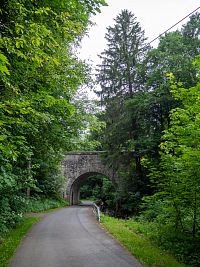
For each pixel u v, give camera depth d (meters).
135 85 27.06
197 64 8.30
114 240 9.92
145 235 11.05
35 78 7.62
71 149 12.99
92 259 7.29
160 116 25.03
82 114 12.56
